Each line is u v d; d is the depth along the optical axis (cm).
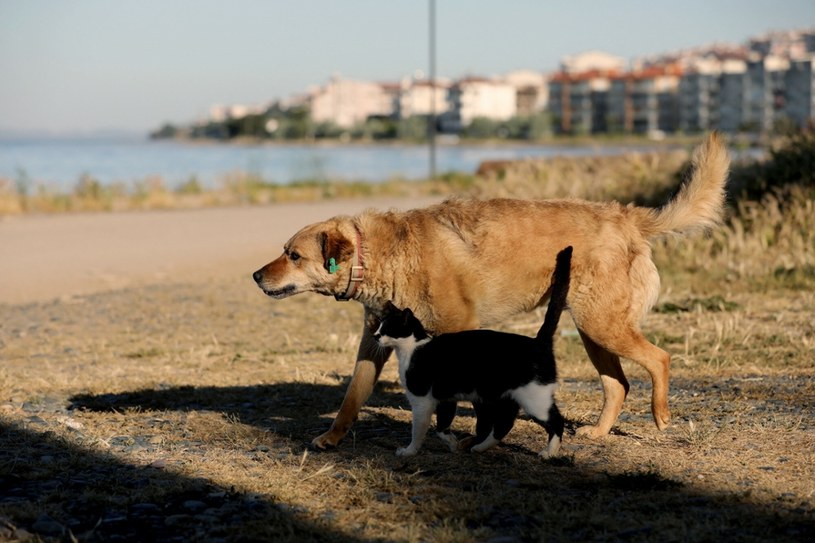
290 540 450
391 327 593
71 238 2105
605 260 631
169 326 1167
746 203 1513
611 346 635
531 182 2062
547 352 573
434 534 454
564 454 593
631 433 645
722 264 1344
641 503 493
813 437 612
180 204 3072
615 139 14675
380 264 634
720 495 502
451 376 582
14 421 698
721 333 957
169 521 480
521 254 629
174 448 629
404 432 677
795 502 488
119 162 8594
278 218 2555
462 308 630
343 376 881
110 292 1428
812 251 1338
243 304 1312
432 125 4291
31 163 8325
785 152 1647
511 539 447
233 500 516
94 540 457
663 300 1175
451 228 632
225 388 838
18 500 514
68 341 1076
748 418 666
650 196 1759
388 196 3497
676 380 814
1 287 1495
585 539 447
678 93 16438
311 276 648
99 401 788
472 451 608
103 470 575
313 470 574
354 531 464
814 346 905
